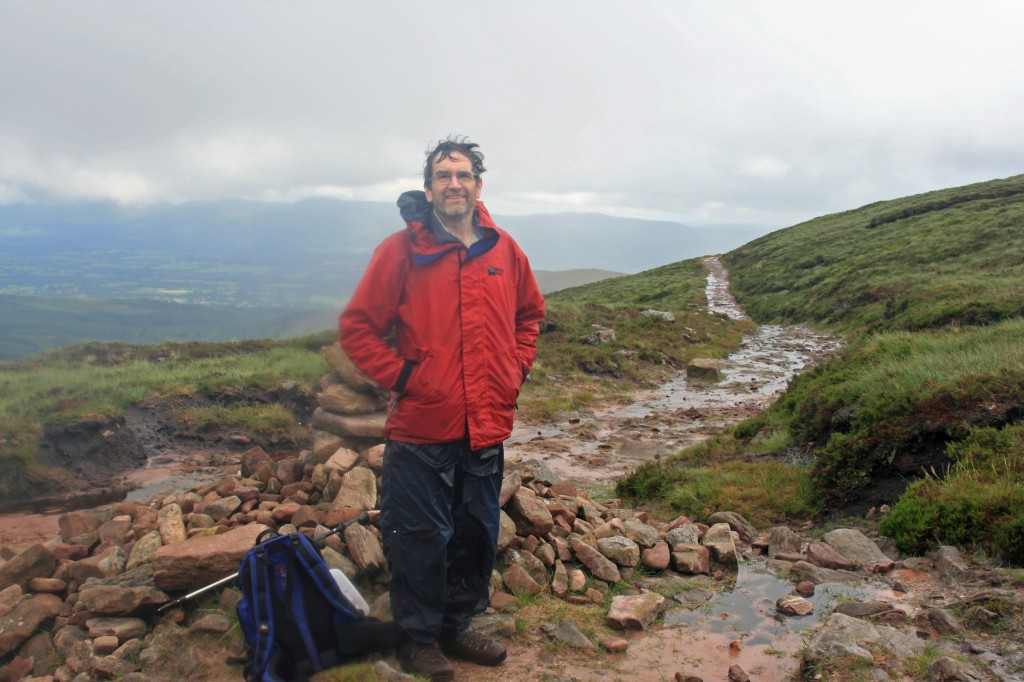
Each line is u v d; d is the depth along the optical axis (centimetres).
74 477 1014
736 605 434
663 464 938
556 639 381
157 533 475
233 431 1214
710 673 341
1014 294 1828
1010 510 471
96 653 371
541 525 496
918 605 404
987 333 998
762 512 664
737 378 2127
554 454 1143
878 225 5703
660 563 498
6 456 961
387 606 382
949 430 636
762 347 2836
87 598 394
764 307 4322
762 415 1059
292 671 323
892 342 1072
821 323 3403
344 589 352
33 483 955
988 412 640
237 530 447
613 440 1262
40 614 401
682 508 711
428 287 331
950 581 432
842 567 487
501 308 341
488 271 338
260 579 321
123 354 1856
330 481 524
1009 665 314
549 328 2478
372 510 483
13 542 731
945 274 3117
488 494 355
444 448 337
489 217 356
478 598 365
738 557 532
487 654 351
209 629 377
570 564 486
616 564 493
